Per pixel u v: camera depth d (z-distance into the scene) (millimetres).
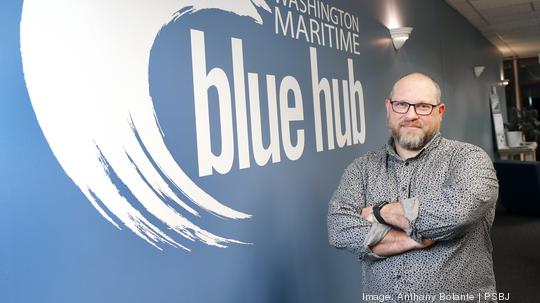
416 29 4312
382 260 1332
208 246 1606
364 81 3045
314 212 2311
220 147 1687
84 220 1197
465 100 6188
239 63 1822
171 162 1473
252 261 1832
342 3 2805
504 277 3449
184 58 1555
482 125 7152
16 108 1068
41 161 1109
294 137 2172
